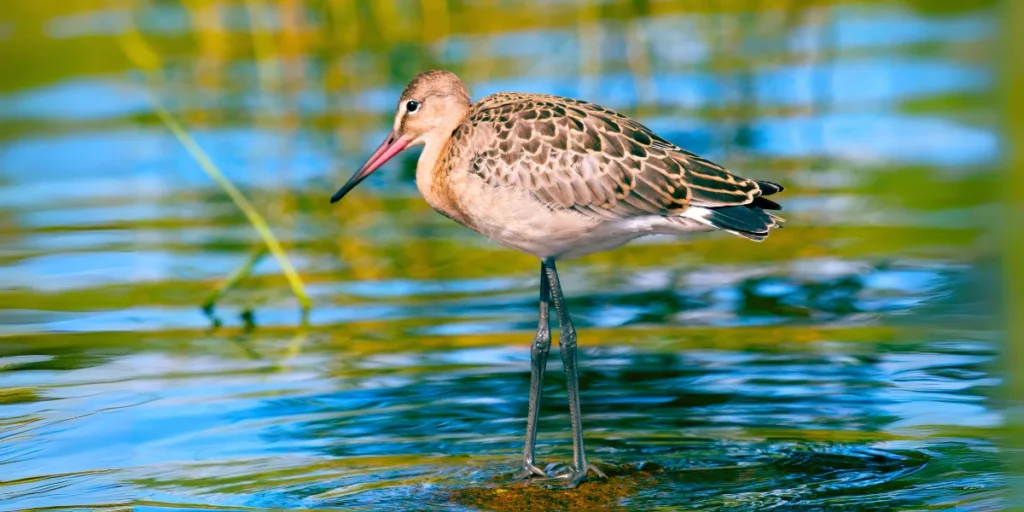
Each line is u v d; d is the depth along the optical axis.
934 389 11.61
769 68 22.83
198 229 17.53
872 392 11.61
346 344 13.30
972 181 17.59
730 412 11.34
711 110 21.12
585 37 23.78
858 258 15.49
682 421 11.20
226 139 21.05
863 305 13.94
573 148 10.57
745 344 12.95
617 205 10.55
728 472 10.16
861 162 18.77
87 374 12.55
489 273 15.71
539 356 10.77
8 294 15.00
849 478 9.89
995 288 13.91
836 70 22.56
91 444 10.83
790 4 24.34
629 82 22.08
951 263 15.10
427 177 11.74
